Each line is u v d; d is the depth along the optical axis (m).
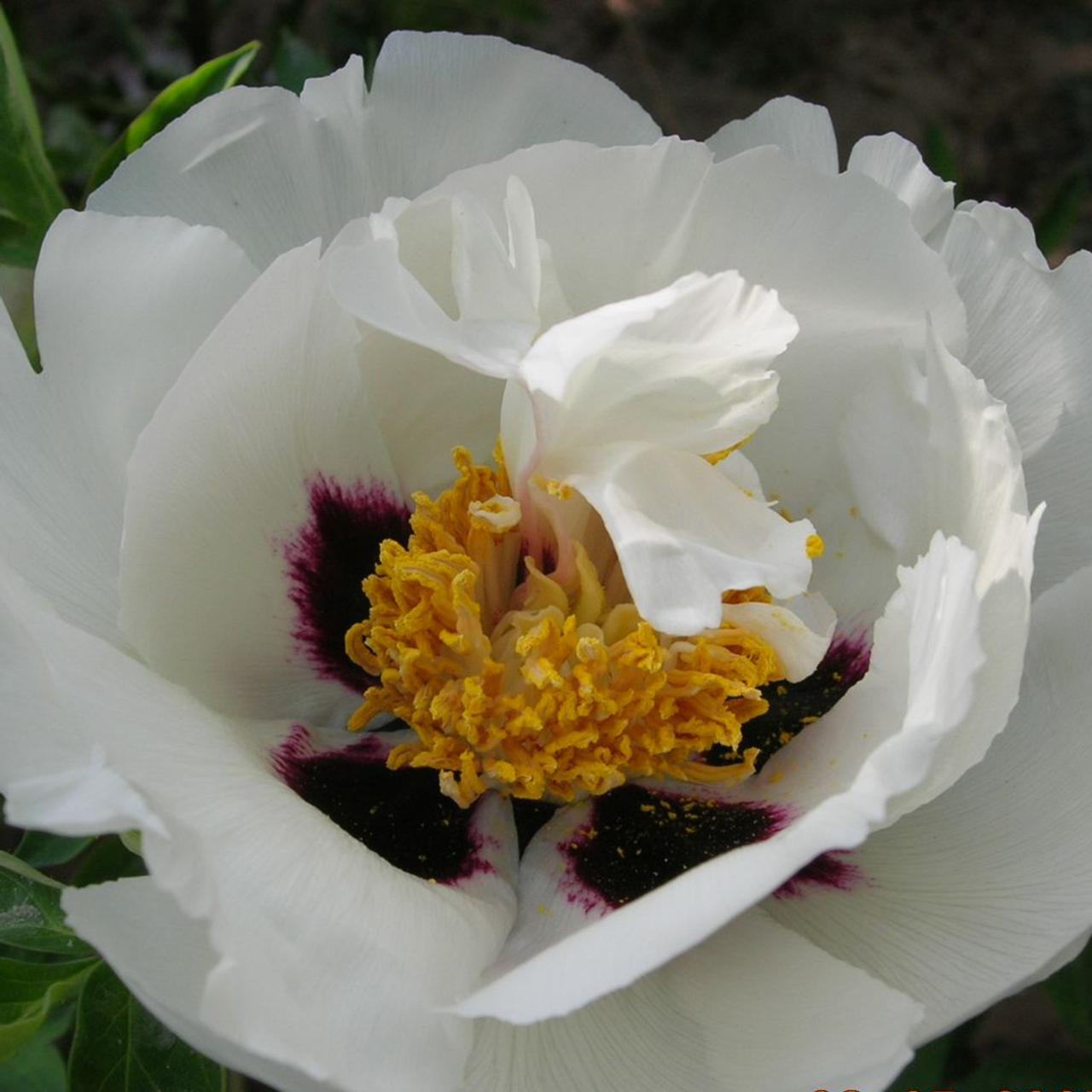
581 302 0.28
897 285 0.28
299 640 0.28
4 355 0.26
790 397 0.29
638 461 0.26
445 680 0.28
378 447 0.29
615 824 0.28
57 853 0.32
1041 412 0.29
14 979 0.27
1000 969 0.26
